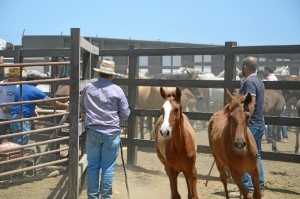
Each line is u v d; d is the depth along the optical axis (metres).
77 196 5.76
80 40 5.79
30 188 6.84
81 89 6.36
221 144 5.74
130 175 8.40
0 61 9.65
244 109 5.24
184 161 5.62
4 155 7.11
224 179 6.45
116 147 5.51
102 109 5.46
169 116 5.16
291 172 8.95
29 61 15.71
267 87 7.71
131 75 9.29
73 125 5.73
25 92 7.49
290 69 19.05
